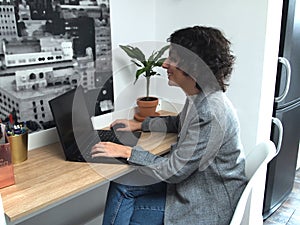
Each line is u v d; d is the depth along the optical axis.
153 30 2.01
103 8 1.64
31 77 1.41
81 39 1.57
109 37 1.71
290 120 2.11
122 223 1.30
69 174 1.19
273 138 1.96
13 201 1.01
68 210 1.73
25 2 1.33
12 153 1.26
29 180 1.15
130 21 1.82
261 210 2.00
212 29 1.28
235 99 1.77
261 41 1.60
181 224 1.22
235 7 1.65
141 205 1.32
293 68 1.96
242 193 1.17
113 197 1.35
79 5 1.53
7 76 1.33
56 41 1.47
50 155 1.38
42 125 1.48
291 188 2.46
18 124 1.37
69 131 1.38
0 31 1.27
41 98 1.46
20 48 1.35
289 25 1.77
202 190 1.24
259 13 1.58
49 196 1.04
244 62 1.69
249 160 1.36
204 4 1.77
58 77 1.51
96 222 1.91
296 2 1.79
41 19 1.40
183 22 1.88
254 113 1.71
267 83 1.70
